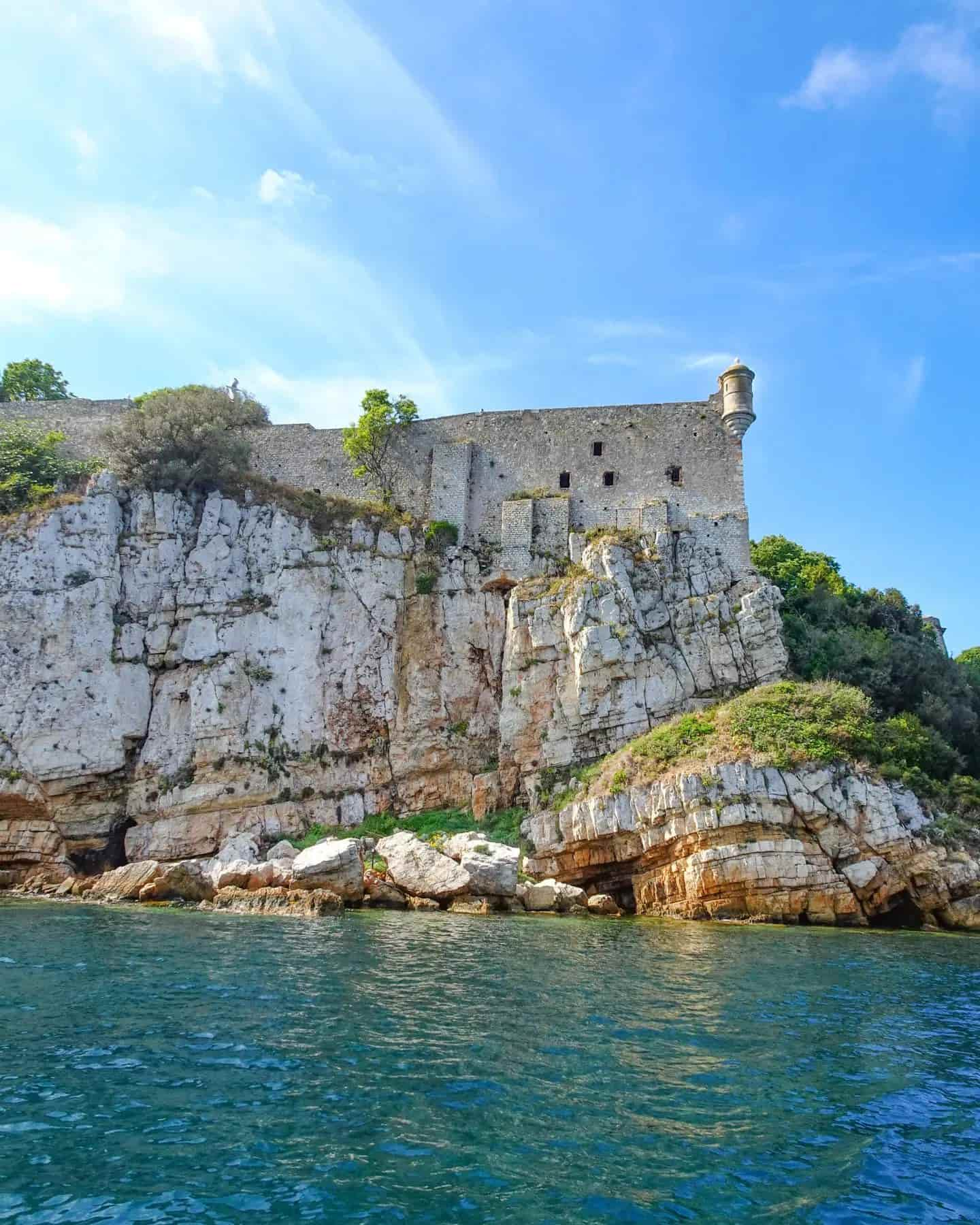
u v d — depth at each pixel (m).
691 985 16.41
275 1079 10.38
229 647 39.06
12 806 35.28
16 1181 7.77
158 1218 7.17
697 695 35.53
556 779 34.72
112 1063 10.86
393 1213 7.38
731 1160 8.58
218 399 47.31
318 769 38.22
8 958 17.30
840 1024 13.81
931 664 39.19
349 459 45.81
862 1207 7.72
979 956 21.75
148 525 40.44
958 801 30.02
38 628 37.06
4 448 42.28
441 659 40.69
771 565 54.78
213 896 27.47
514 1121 9.34
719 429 42.84
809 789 28.56
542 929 23.88
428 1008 13.84
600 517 42.66
